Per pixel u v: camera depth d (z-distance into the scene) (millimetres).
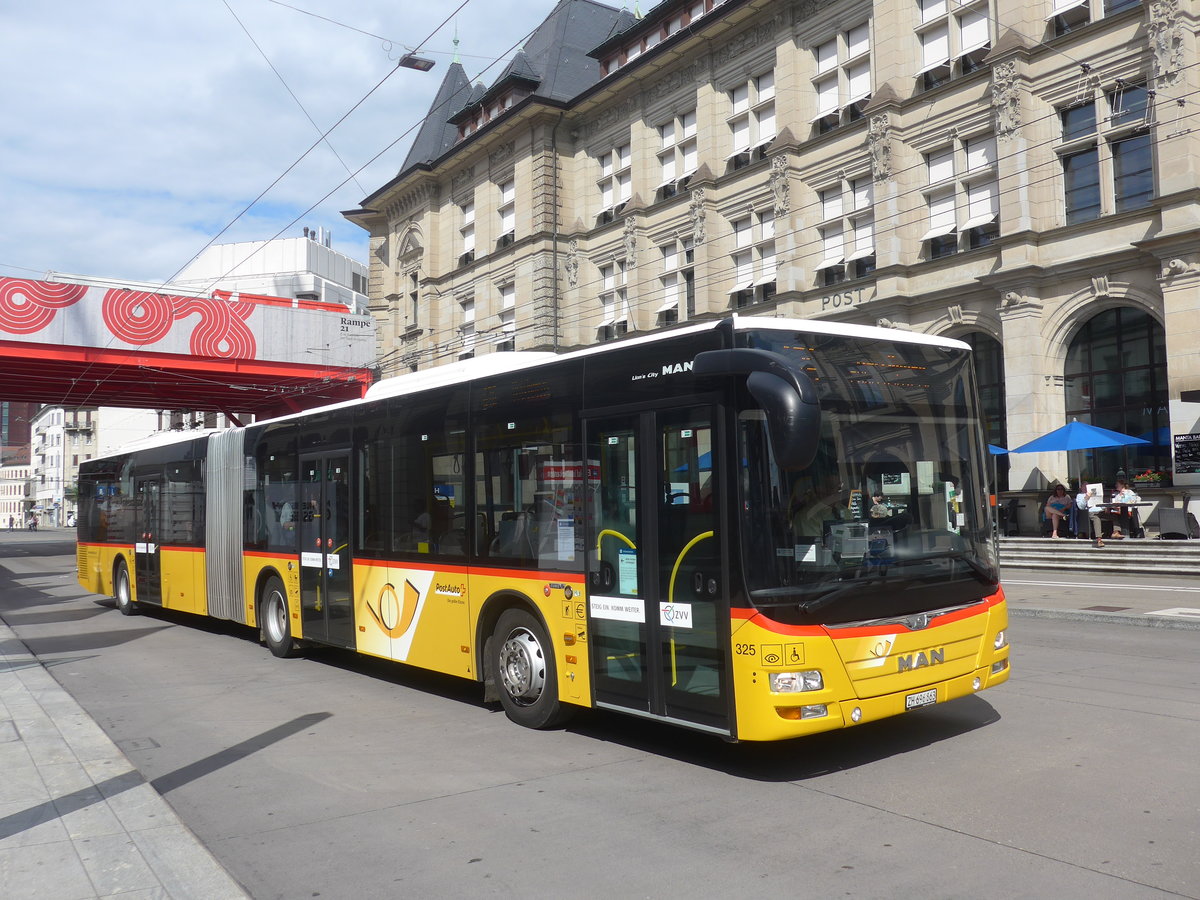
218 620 15977
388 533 9469
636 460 6664
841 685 5742
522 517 7730
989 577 6688
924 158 23719
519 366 7871
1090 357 21188
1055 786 5645
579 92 35000
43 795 6016
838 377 6242
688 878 4504
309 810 5766
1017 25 21547
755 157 27828
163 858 4891
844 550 5977
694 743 7094
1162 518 18609
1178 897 4070
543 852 4926
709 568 6051
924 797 5543
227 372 33625
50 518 120812
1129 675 8961
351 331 36188
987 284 21906
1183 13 18938
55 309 30750
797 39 26484
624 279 32156
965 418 6895
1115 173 20438
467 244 38500
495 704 8648
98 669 11297
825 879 4418
